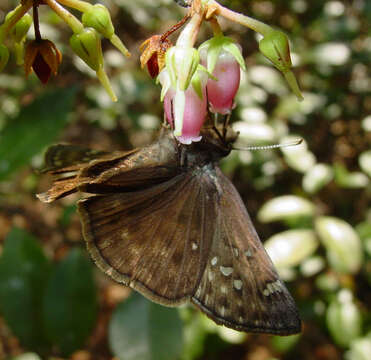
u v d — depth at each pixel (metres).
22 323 0.13
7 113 0.18
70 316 0.13
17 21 0.08
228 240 0.07
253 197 0.20
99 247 0.07
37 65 0.08
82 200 0.07
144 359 0.12
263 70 0.17
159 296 0.07
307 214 0.14
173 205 0.07
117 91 0.17
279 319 0.07
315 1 0.19
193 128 0.07
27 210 0.25
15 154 0.12
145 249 0.07
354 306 0.14
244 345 0.20
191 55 0.07
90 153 0.08
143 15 0.18
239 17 0.07
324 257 0.16
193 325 0.14
